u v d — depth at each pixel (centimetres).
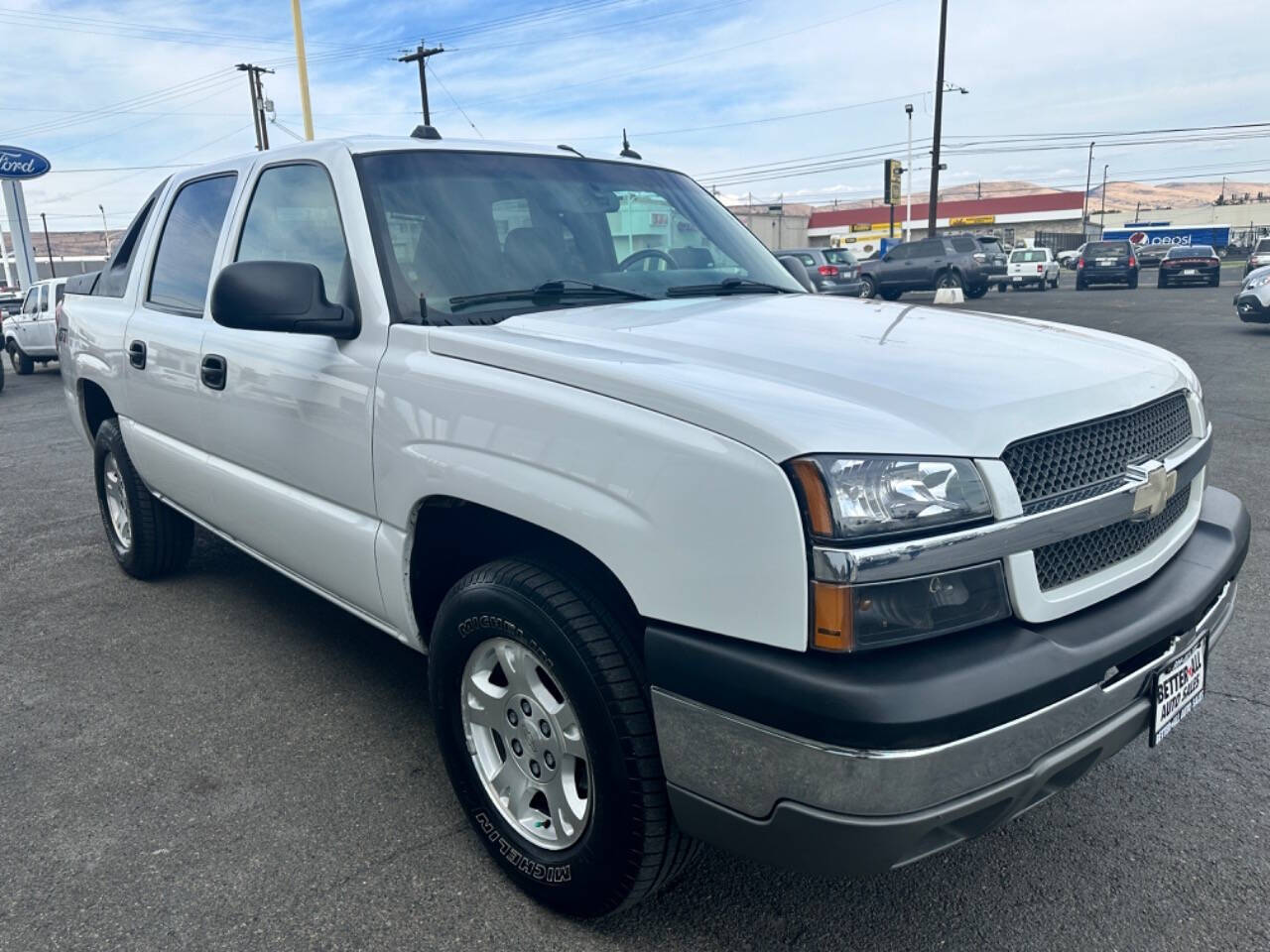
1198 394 261
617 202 330
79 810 279
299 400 287
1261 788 280
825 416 182
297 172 313
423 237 278
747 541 176
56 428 1016
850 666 170
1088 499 198
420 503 247
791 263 379
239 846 262
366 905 237
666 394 193
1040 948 220
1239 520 262
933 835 177
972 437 185
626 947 222
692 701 185
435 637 246
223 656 386
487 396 224
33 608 444
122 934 228
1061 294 2852
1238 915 229
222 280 253
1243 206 10762
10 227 2573
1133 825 264
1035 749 181
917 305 308
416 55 3484
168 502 422
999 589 184
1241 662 356
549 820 233
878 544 171
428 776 296
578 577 216
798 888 243
